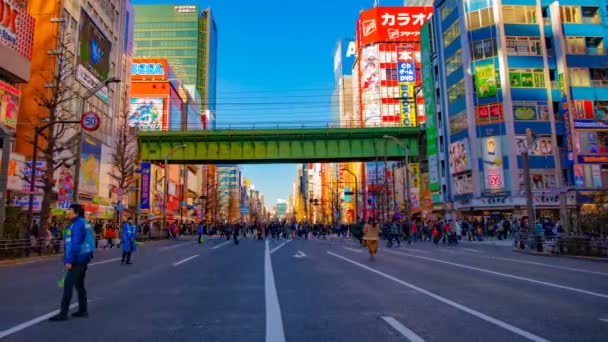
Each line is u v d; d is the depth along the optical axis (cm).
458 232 3259
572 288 920
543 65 4475
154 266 1478
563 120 4378
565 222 2145
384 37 9312
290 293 860
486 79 4444
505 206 4191
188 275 1193
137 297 827
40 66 3572
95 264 1574
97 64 4356
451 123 4800
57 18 3588
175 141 5019
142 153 5056
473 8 4619
